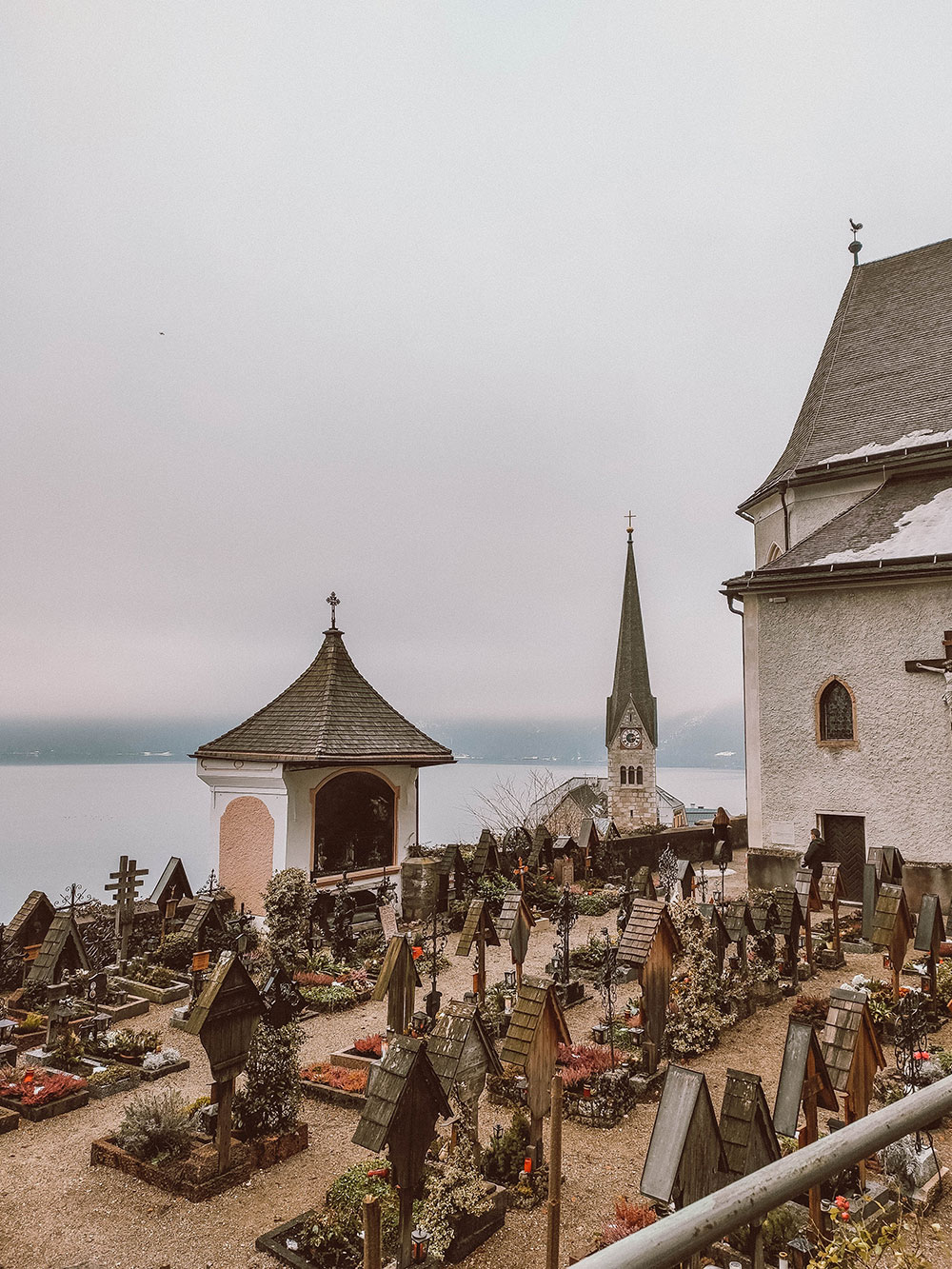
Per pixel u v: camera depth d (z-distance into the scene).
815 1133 7.65
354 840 22.78
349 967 16.92
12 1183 9.03
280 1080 9.66
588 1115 10.32
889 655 21.61
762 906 15.73
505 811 48.03
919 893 20.64
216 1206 8.49
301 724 22.75
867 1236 5.01
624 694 71.12
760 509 30.14
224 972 8.98
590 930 20.98
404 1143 7.05
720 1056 12.46
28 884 44.34
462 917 21.09
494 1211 8.02
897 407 26.64
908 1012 10.72
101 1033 13.06
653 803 70.31
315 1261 7.47
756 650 23.84
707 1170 6.12
